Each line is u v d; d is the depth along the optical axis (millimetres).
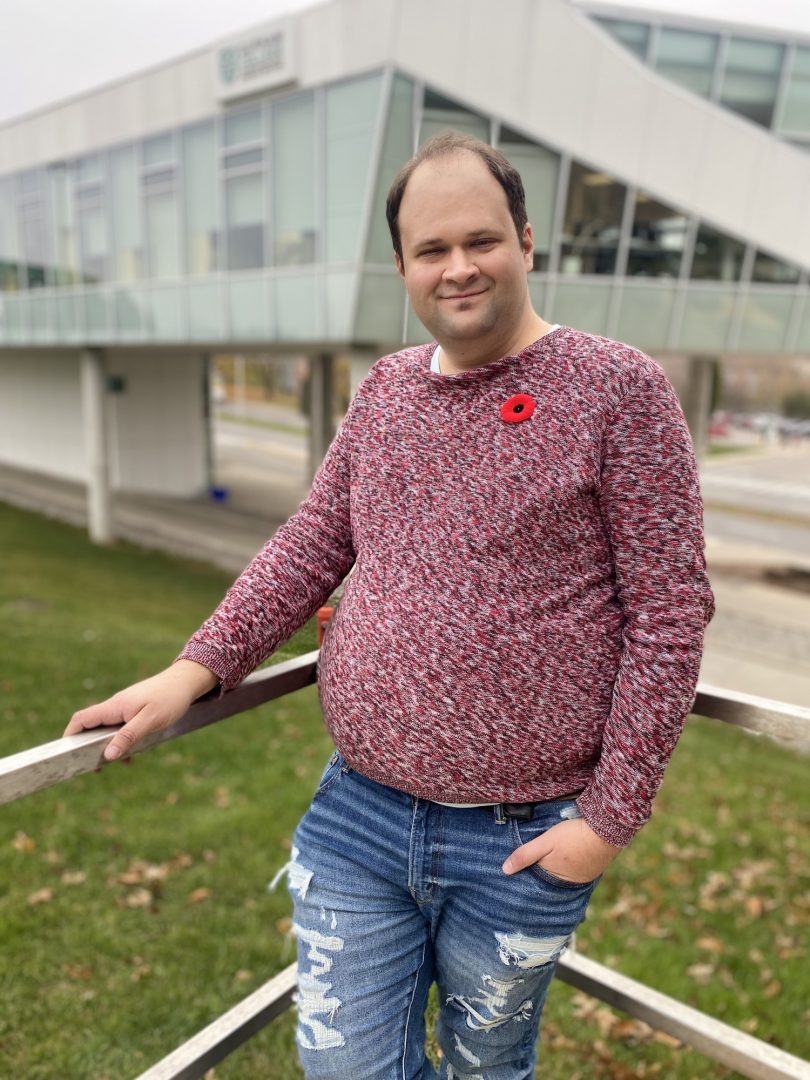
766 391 73562
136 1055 2568
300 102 12117
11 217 19609
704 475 40656
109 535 17797
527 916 1174
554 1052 2754
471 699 1112
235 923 3359
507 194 1109
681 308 13133
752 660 12469
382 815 1257
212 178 14234
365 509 1219
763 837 5145
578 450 1068
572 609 1103
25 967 2936
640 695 1044
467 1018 1292
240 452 38688
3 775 979
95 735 1098
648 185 11930
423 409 1174
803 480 39969
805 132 14164
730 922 3912
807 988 3371
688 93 11750
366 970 1242
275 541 1355
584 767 1159
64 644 8188
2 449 27953
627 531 1062
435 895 1232
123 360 22969
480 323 1094
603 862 1097
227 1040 1555
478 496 1107
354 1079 1222
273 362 71438
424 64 10344
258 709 6730
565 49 10594
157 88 14758
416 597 1141
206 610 12297
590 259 12008
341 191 11695
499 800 1162
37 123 17938
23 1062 2502
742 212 12836
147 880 3666
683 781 6277
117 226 16641
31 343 19750
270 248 13414
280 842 4160
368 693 1178
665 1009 1647
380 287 11961
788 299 13875
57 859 3777
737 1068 1547
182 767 5195
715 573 18953
